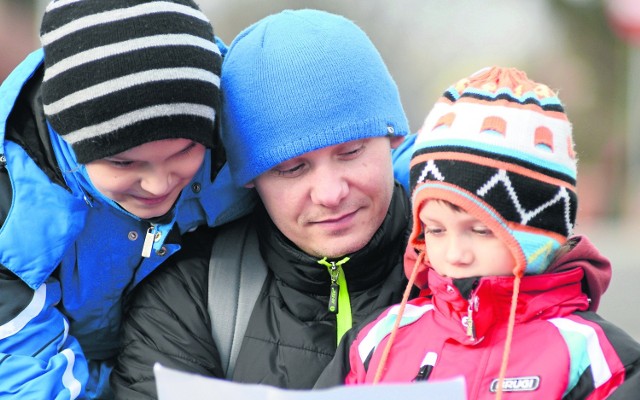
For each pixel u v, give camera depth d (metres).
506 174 3.17
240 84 3.74
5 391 3.58
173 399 2.76
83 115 3.28
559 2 18.23
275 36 3.74
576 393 3.11
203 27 3.52
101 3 3.34
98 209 3.81
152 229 3.78
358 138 3.62
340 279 3.89
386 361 3.42
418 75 15.89
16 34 14.47
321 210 3.66
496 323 3.32
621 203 17.44
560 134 3.28
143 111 3.25
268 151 3.66
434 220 3.29
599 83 18.23
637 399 2.92
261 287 4.01
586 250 3.42
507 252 3.23
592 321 3.23
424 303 3.59
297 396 2.61
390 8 15.79
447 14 16.81
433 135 3.35
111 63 3.26
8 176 3.71
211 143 3.51
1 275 3.70
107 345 4.31
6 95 3.76
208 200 4.03
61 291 3.94
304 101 3.60
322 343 3.81
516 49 17.72
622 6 18.25
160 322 3.96
